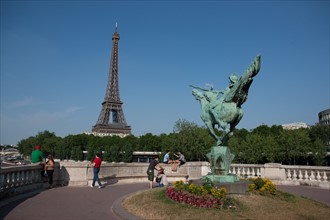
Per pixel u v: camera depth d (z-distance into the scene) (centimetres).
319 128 11238
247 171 3031
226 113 1873
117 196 1952
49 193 2023
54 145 17800
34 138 19725
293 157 9612
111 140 15988
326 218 1444
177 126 10756
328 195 2178
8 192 1783
